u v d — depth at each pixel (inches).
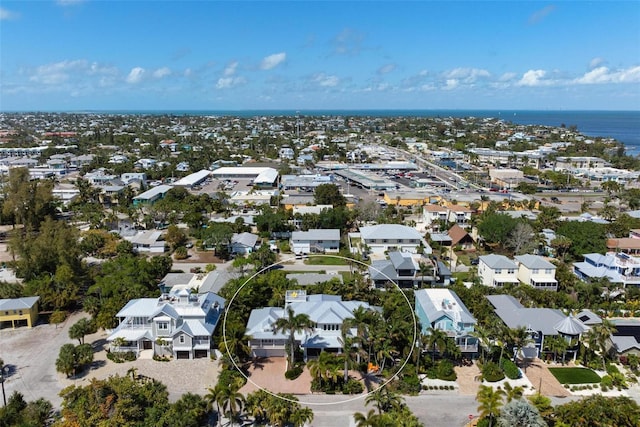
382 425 2188.7
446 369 2856.8
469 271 4608.8
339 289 3757.4
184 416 2287.2
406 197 7529.5
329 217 5856.3
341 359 2802.7
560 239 4894.2
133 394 2411.4
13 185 5836.6
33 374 2876.5
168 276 4269.2
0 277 4510.3
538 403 2432.3
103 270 4301.2
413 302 3634.4
